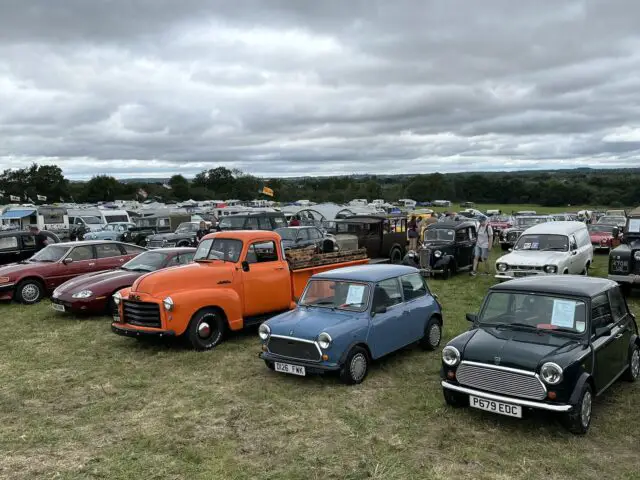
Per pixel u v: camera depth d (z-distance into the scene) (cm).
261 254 998
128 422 624
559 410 536
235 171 12862
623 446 543
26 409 670
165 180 13112
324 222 3177
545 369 544
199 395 705
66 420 634
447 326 1046
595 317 617
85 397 707
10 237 1683
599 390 602
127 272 1215
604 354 613
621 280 1243
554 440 557
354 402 666
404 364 813
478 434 573
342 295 787
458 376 602
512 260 1448
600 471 495
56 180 11731
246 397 694
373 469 504
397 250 2062
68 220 3716
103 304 1161
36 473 508
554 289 642
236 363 837
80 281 1205
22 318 1192
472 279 1683
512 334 618
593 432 573
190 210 4522
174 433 592
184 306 878
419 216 3272
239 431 594
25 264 1410
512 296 658
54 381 770
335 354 700
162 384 750
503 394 568
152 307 881
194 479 492
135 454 543
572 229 1603
